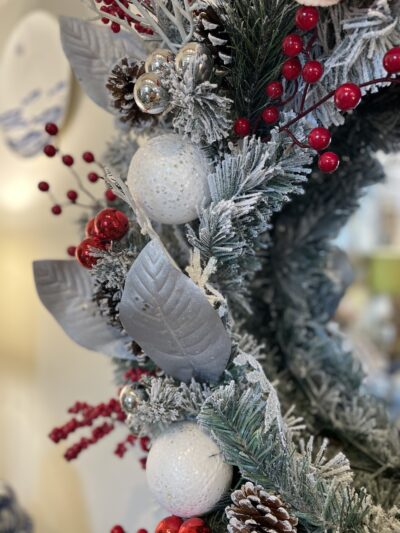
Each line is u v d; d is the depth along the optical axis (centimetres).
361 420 67
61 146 102
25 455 121
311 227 73
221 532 48
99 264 48
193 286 43
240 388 47
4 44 130
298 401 71
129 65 47
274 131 43
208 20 42
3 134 122
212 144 47
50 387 110
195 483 45
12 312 126
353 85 38
